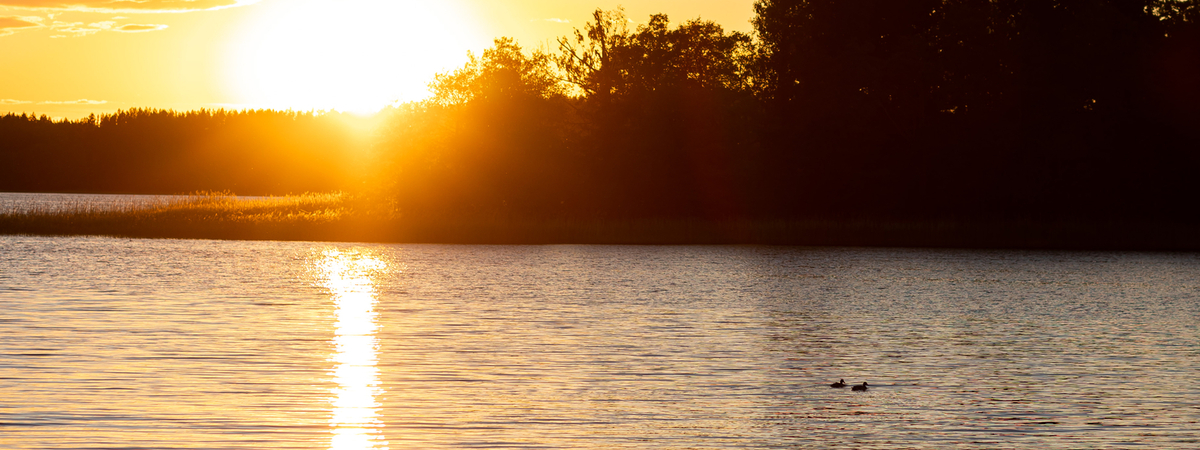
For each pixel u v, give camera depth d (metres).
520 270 30.75
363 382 13.13
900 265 34.50
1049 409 12.06
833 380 13.70
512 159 59.56
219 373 13.48
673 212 60.72
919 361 15.21
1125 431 11.06
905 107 61.12
